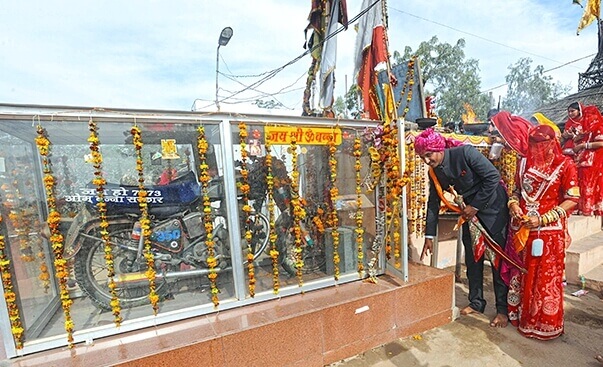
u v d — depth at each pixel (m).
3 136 1.93
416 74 5.71
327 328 2.50
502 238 3.04
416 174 4.34
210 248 2.42
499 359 2.58
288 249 2.96
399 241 2.98
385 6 4.02
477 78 24.03
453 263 4.92
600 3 4.64
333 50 4.95
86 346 2.08
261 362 2.24
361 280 3.05
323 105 5.07
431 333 2.98
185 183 2.51
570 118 4.68
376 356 2.64
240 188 2.52
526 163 2.90
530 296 2.84
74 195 2.24
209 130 2.44
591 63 12.56
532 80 26.64
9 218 1.99
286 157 2.78
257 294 2.61
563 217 2.72
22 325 2.05
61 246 2.04
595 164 4.34
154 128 2.25
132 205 2.40
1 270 1.93
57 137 2.09
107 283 2.46
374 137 2.99
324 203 2.97
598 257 4.32
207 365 2.07
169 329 2.24
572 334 2.94
